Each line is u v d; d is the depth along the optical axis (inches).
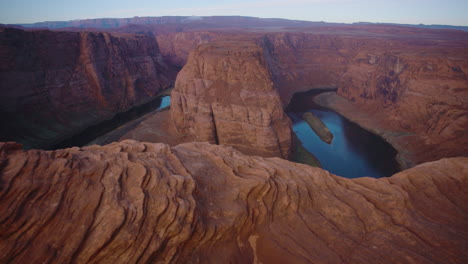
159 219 322.7
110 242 276.8
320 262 374.9
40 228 258.1
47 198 278.8
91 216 284.0
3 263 231.0
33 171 289.7
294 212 467.2
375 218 467.5
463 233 434.6
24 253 242.7
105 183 324.2
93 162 351.3
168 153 474.0
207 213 392.2
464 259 379.6
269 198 469.4
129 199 320.2
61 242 259.3
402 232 438.0
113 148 446.0
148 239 302.7
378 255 390.0
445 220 470.9
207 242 371.6
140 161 391.2
